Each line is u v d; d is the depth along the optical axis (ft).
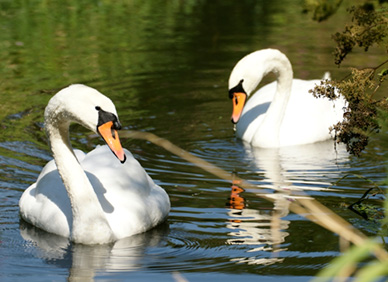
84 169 36.14
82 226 32.73
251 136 50.60
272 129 49.80
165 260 30.73
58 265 30.45
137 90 59.88
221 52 71.20
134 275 29.19
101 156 37.24
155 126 52.06
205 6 93.09
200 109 56.18
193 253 31.50
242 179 41.91
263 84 65.16
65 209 34.53
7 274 29.37
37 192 36.14
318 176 42.50
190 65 67.15
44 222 34.58
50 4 92.22
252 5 92.79
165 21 84.43
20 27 80.23
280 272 29.12
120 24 83.05
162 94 59.11
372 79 37.11
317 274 28.81
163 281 28.45
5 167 42.75
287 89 50.55
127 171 36.01
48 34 77.66
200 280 28.48
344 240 32.27
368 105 36.27
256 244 32.37
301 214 36.04
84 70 64.69
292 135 50.44
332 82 36.91
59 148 32.83
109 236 32.86
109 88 60.03
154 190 36.91
